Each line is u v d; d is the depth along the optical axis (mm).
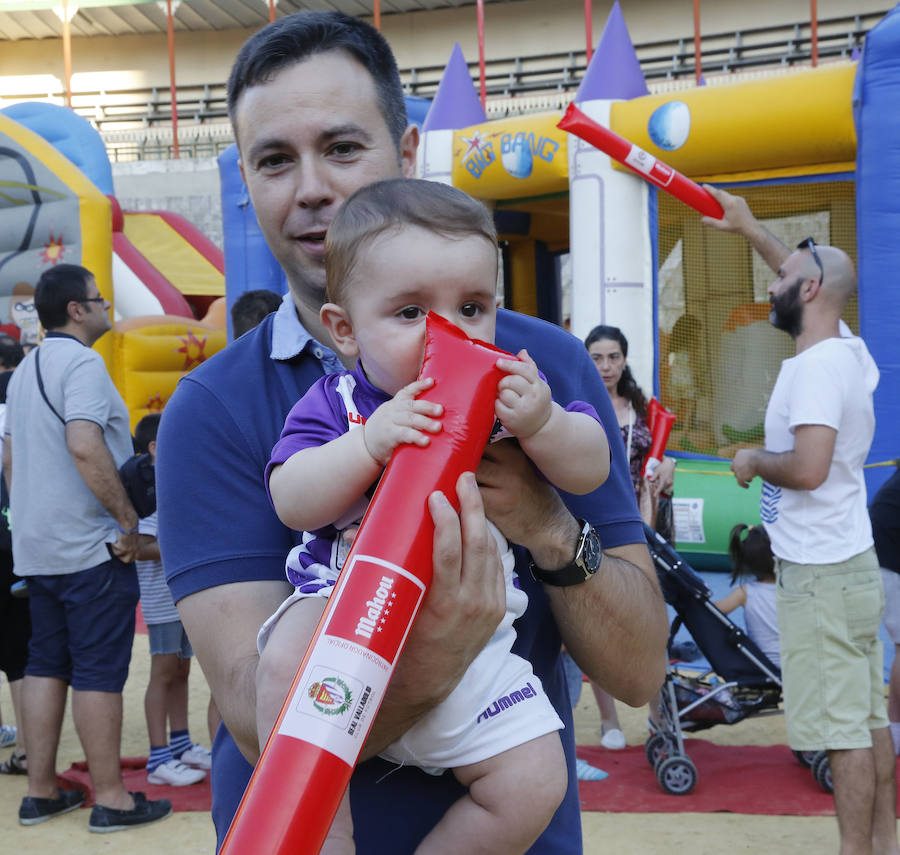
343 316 1302
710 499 7211
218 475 1396
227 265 9055
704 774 4324
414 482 1041
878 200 5730
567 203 9352
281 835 882
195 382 1448
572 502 1511
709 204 4617
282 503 1246
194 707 5434
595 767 4371
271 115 1435
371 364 1262
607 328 4832
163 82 28281
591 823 3805
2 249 9898
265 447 1416
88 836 3836
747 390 7840
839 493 3322
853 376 3320
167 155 25078
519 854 1304
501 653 1336
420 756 1304
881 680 3414
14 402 3953
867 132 5797
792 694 3348
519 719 1307
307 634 1195
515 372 1135
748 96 6781
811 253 3461
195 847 3715
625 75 7594
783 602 3385
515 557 1428
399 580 989
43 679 4004
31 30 28422
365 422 1246
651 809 3916
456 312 1241
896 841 3395
